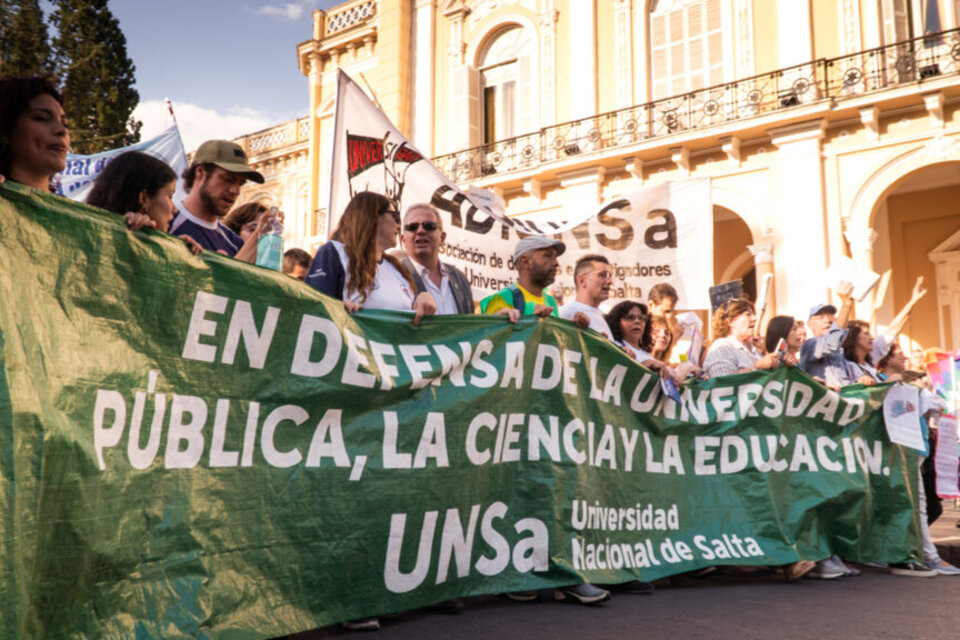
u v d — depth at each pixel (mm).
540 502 3746
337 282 3473
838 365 5738
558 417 3906
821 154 12828
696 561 4312
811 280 12680
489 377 3633
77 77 15352
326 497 2979
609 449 4121
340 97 5008
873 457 5367
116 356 2408
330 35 20047
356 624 3092
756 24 13961
